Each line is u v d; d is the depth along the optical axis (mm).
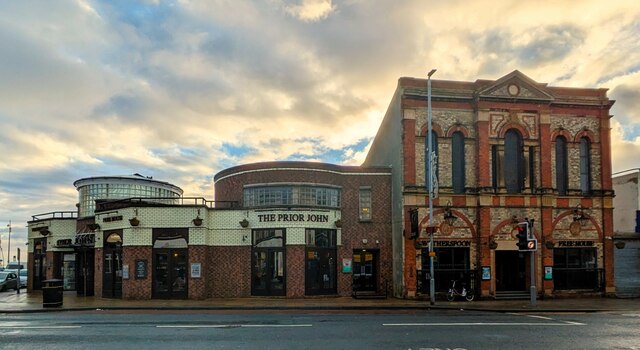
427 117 27594
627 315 19953
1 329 15344
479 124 27891
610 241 28578
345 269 27906
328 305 22688
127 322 16953
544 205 27984
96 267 28125
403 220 27156
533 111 28484
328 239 27766
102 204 28672
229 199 29641
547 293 27500
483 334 14305
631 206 32406
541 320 17828
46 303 21953
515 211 27875
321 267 27234
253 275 27172
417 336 13898
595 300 26672
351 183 29094
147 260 26094
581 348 12320
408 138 27500
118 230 27000
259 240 27250
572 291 27969
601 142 29156
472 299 26406
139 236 26188
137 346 12453
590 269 28406
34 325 16281
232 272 27219
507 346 12516
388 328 15359
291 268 26438
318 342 12930
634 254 29391
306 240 26922
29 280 34156
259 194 28031
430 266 24656
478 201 27656
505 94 28156
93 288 29625
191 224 26453
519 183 28359
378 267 28750
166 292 26047
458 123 28078
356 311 21094
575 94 29188
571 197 28500
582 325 16375
